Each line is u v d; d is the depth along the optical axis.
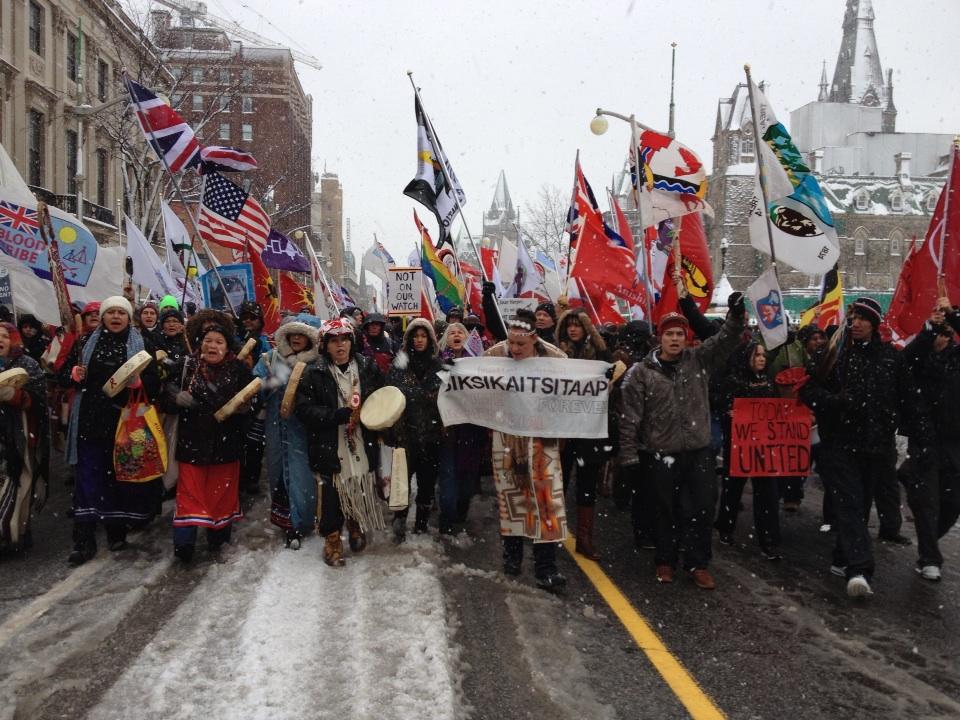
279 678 4.12
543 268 16.39
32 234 10.04
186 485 6.18
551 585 5.83
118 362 6.34
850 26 126.19
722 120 89.50
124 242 32.94
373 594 5.37
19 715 3.89
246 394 6.07
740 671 4.59
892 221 91.44
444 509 7.11
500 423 5.96
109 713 3.82
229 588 5.54
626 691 4.30
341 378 6.19
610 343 8.91
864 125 119.25
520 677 4.40
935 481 6.48
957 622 5.45
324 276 13.60
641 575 6.36
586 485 6.78
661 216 9.19
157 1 31.52
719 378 7.35
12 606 5.35
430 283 13.41
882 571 6.61
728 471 7.27
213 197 11.31
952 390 6.72
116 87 32.09
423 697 3.96
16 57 26.17
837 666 4.69
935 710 4.18
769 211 7.56
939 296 6.99
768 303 7.24
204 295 11.55
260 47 72.81
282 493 6.52
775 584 6.21
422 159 9.04
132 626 4.98
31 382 6.60
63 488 9.28
